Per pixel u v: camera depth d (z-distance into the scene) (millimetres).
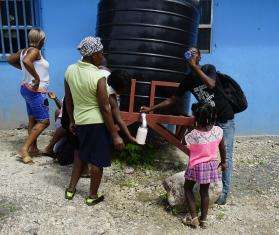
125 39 4871
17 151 5621
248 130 6832
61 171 4914
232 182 5027
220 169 4203
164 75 4922
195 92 4199
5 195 4242
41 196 4238
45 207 4031
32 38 4949
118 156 5375
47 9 6363
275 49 6609
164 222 3963
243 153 6129
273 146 6477
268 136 6848
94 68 3867
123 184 4730
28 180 4602
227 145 4188
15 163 5109
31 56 4852
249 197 4621
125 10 4859
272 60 6645
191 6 5047
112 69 4949
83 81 3811
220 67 6648
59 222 3801
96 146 3934
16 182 4539
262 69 6668
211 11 6461
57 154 5180
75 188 4270
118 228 3801
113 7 4934
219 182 4141
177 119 4801
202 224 3893
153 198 4441
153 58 4859
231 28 6531
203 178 3779
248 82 6703
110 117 3844
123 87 4066
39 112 5117
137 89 4910
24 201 4133
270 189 4871
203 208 3891
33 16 6375
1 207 4008
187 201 3932
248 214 4207
